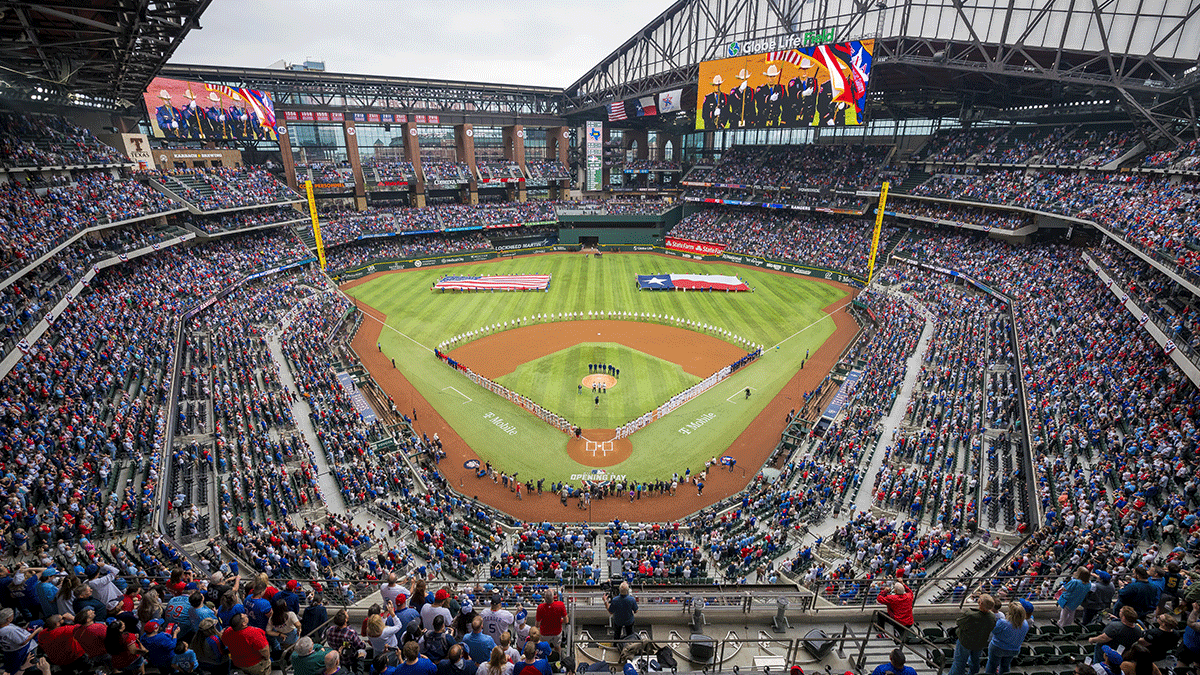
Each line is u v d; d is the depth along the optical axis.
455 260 94.81
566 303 71.25
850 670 11.34
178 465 30.16
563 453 38.72
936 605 14.85
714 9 80.31
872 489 31.53
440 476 35.34
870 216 85.94
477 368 51.78
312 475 31.77
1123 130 61.88
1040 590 17.03
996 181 69.94
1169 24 48.78
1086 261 52.88
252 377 42.56
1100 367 35.97
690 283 76.12
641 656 11.61
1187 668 9.04
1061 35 54.25
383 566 24.89
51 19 27.61
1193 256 37.31
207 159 77.75
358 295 74.88
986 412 36.03
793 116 76.62
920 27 62.91
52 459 26.34
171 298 52.78
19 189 47.22
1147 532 21.02
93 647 9.40
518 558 25.80
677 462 37.81
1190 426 26.30
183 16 27.88
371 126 97.56
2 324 31.98
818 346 56.75
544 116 109.38
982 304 56.75
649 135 117.31
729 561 26.19
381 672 9.12
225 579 12.52
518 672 8.61
